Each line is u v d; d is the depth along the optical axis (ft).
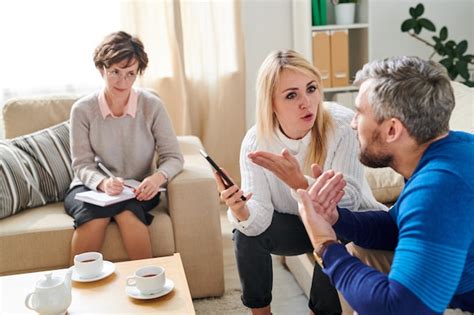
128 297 5.67
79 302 5.60
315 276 6.72
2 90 11.82
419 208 3.95
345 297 4.29
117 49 8.05
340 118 6.71
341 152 6.59
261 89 6.51
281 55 6.45
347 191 6.32
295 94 6.34
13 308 5.57
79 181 8.66
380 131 4.38
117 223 7.85
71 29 11.92
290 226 6.82
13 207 8.22
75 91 12.17
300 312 7.82
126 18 11.98
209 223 8.18
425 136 4.26
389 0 13.14
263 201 6.68
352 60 13.26
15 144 8.77
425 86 4.16
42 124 9.50
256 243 6.74
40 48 11.85
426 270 3.81
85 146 8.49
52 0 11.74
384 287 4.00
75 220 7.74
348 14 12.36
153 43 12.19
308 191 4.96
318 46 12.14
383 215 5.32
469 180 3.96
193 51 12.51
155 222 8.02
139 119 8.57
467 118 7.68
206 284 8.31
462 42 11.98
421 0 13.23
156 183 8.03
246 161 6.86
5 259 7.65
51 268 7.79
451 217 3.86
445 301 3.87
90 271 6.07
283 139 6.64
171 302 5.55
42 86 12.01
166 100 12.51
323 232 4.56
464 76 11.88
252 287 6.87
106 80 8.22
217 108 12.75
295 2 12.76
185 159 9.18
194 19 12.34
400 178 8.10
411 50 13.42
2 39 11.66
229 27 12.50
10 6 11.58
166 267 6.35
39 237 7.70
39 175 8.66
